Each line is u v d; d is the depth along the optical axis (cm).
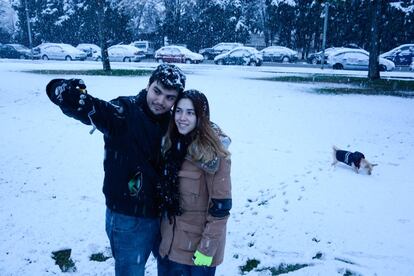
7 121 955
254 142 827
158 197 252
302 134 917
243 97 1458
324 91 1705
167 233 261
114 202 246
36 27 5634
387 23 3812
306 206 499
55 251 393
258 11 4972
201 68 2927
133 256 254
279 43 4594
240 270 370
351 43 4075
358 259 374
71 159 679
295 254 390
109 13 4812
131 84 1711
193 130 237
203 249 246
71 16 5428
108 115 219
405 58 3309
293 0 4259
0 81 1692
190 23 4844
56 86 207
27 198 511
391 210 485
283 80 2102
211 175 240
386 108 1313
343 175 623
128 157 237
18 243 402
